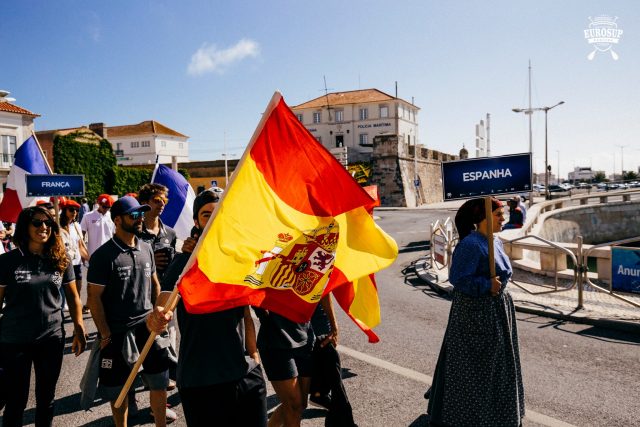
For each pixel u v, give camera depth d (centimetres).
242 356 281
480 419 327
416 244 1788
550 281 1027
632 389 459
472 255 330
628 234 3653
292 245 296
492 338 326
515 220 1530
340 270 326
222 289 269
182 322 280
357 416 414
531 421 397
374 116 7419
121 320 365
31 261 364
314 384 351
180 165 5669
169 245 518
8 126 3778
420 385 481
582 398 440
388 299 902
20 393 357
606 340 620
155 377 367
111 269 365
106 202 801
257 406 281
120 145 9100
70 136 3969
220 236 273
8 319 359
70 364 577
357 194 308
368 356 571
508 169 354
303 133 295
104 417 432
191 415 276
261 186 288
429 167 6050
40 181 713
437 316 765
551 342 611
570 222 3297
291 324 326
